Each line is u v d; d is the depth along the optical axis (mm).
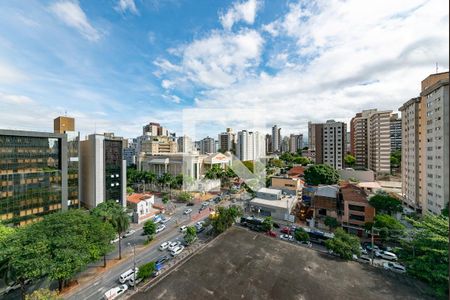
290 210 31469
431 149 27250
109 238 18500
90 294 16078
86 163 33844
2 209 23062
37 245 14008
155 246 24031
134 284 16359
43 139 27062
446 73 27422
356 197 26203
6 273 13734
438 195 25672
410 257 12219
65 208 28344
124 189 35531
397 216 26734
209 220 28781
